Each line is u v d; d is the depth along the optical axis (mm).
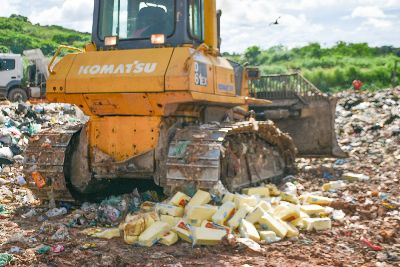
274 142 9445
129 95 6699
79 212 6848
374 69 42812
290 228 5992
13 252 5297
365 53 58688
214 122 7387
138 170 7027
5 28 72625
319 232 6199
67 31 78875
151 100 6695
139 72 6598
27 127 13383
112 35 7301
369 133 15297
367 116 17031
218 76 7270
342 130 15820
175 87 6441
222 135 6680
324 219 6312
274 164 9477
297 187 8945
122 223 6121
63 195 7461
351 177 9789
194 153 6457
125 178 7602
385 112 17297
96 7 7410
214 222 5871
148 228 5727
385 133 14992
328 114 11008
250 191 7340
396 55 59188
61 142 7418
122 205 6879
